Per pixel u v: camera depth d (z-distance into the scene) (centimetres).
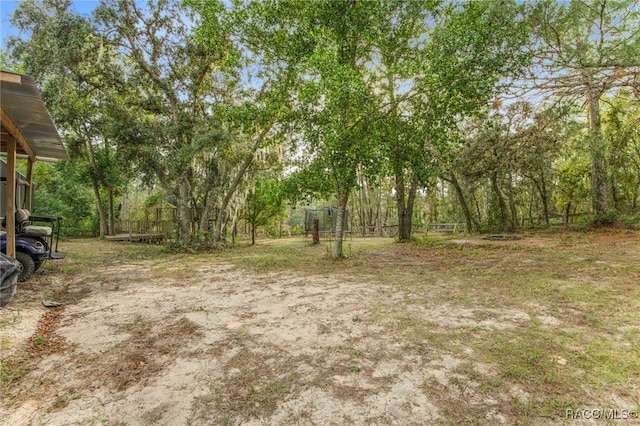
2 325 358
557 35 662
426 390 227
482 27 681
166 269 779
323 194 920
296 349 299
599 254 775
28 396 231
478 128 1216
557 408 205
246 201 1466
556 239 1140
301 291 523
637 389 222
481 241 1211
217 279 645
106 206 2200
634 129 1251
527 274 593
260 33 903
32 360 286
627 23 633
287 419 201
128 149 1215
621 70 604
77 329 362
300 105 895
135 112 1282
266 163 1395
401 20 847
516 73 696
